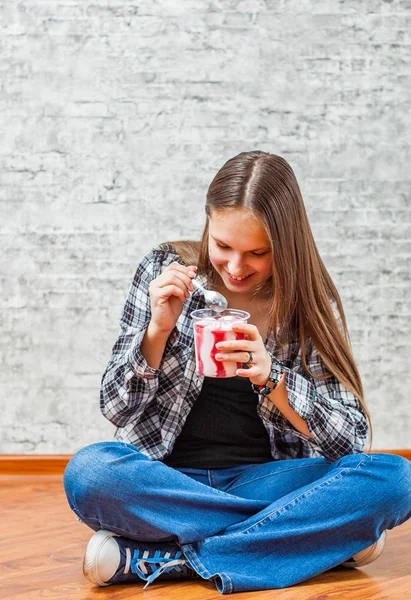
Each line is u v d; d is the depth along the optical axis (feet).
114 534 5.57
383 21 9.47
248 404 6.13
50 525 7.27
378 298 9.61
